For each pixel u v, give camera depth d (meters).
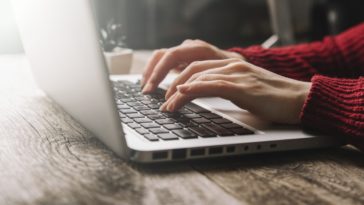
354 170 0.69
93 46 0.61
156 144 0.66
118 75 1.18
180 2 2.95
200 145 0.67
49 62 0.88
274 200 0.58
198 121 0.78
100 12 1.79
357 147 0.76
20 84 1.16
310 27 1.92
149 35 2.47
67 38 0.71
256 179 0.64
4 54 1.59
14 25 1.59
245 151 0.70
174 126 0.75
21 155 0.69
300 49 1.24
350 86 0.83
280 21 1.61
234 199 0.57
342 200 0.59
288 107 0.80
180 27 2.98
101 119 0.67
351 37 1.31
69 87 0.79
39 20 0.87
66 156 0.69
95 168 0.65
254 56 1.15
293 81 0.86
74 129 0.82
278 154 0.75
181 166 0.67
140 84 1.07
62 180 0.61
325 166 0.71
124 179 0.62
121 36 1.32
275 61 1.17
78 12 0.63
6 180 0.60
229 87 0.79
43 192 0.57
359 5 2.03
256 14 3.10
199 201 0.56
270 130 0.76
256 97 0.79
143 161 0.64
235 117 0.83
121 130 0.63
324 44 1.29
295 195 0.60
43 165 0.66
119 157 0.69
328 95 0.79
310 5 1.95
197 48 1.03
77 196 0.57
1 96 1.04
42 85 1.02
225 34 3.07
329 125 0.76
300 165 0.70
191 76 0.87
